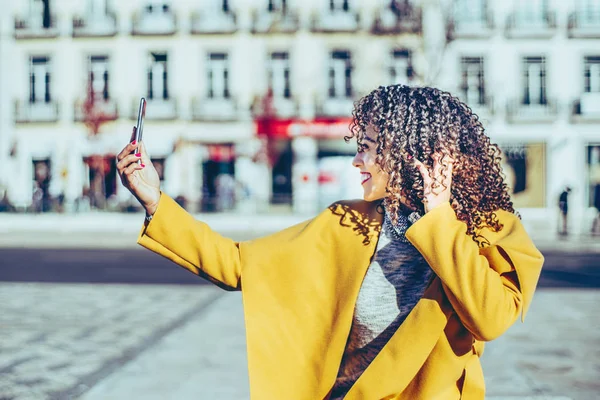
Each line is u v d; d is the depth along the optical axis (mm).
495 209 1701
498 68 29125
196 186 30391
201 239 1757
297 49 30000
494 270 1543
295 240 1781
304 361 1711
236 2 30234
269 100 29562
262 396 1686
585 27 28938
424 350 1553
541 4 29234
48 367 5352
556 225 24328
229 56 30312
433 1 23562
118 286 10484
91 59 31062
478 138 1707
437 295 1566
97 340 6375
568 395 4305
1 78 31094
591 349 5766
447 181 1589
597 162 29344
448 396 1597
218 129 30281
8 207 29156
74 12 30844
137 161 1737
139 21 30531
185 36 30344
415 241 1520
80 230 24109
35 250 17656
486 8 29172
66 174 30797
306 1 29953
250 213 28562
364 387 1573
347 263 1716
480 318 1464
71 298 9133
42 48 31047
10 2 31047
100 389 4602
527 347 5863
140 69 30578
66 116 30969
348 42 29719
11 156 31062
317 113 29828
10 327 7020
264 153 29078
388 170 1643
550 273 12367
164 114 30422
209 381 4789
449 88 28562
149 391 4543
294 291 1739
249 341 1707
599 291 9695
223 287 1818
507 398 4156
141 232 1761
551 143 29109
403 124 1641
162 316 7633
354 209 1792
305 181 28891
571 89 29109
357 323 1687
